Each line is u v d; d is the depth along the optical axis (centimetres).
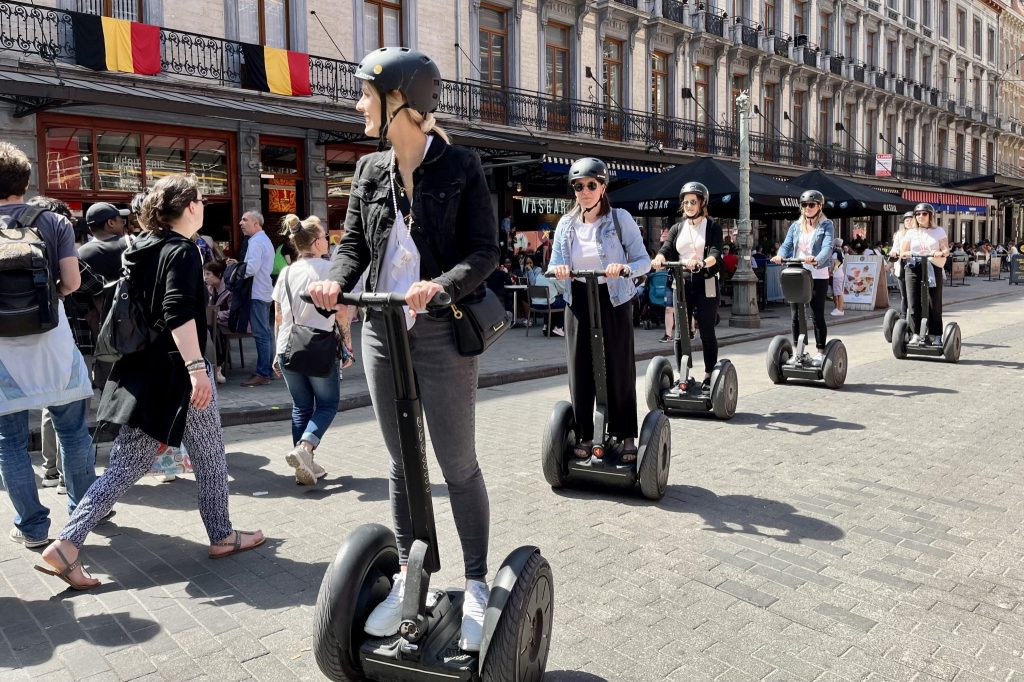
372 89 231
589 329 470
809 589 346
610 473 463
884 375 885
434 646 243
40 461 573
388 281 245
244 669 287
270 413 722
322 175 1614
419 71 232
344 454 586
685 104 2564
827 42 3297
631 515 443
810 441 598
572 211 477
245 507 466
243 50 1437
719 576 360
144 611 334
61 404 392
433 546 244
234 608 336
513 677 236
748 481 502
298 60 1491
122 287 352
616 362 474
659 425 462
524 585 241
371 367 255
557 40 2167
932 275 977
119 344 346
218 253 1150
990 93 4875
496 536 412
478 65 1945
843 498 467
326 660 244
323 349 491
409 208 244
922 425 645
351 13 1664
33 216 373
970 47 4547
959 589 346
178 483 515
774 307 1916
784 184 1712
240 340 986
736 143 2692
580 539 407
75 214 1263
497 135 1706
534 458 569
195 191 362
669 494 478
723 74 2698
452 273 231
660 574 363
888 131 3747
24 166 374
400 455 264
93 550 402
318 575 369
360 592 248
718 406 647
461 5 1888
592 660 289
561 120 2138
